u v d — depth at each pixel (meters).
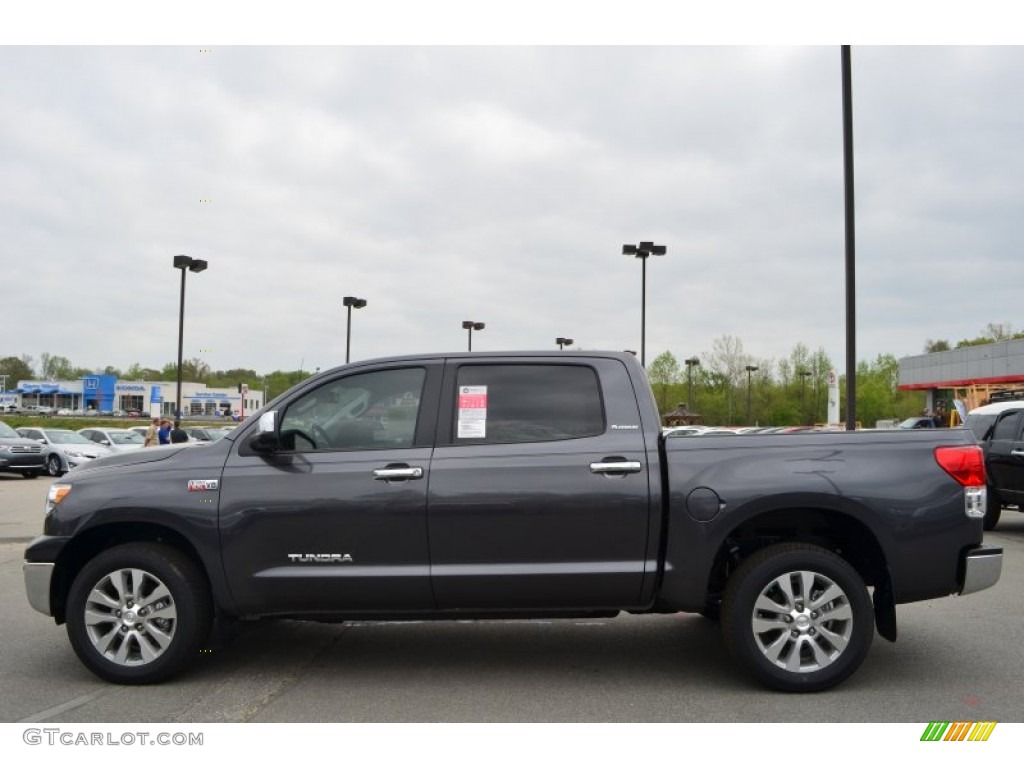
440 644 6.11
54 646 6.10
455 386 5.25
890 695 4.86
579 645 6.07
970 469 4.97
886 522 4.88
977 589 4.92
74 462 25.98
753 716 4.53
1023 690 4.95
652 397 5.23
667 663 5.59
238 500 5.06
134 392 103.19
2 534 12.37
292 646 6.07
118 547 5.18
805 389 63.66
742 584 4.88
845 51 16.06
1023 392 28.03
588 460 5.00
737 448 5.04
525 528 4.96
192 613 5.07
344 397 5.29
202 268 32.38
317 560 5.03
